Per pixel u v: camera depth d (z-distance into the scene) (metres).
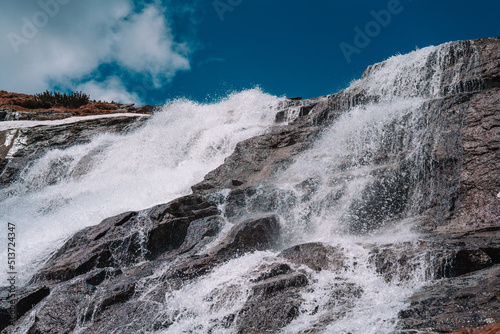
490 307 3.19
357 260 4.66
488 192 5.88
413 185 6.64
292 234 6.65
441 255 4.22
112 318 4.68
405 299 3.75
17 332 4.83
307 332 3.54
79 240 7.07
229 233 6.41
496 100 6.97
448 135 6.88
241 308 4.22
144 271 5.76
